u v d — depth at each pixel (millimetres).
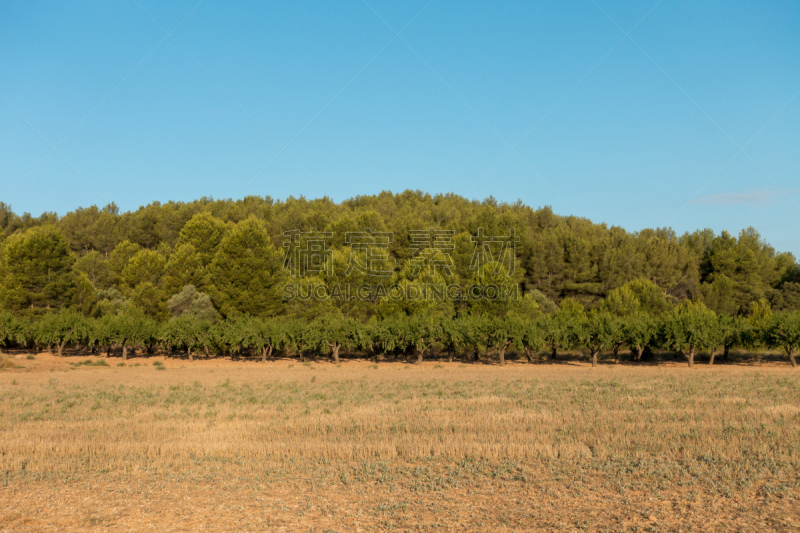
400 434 17250
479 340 51562
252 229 63688
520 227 86375
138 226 101562
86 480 12539
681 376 37688
